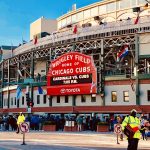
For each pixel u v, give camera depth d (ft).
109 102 174.70
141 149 73.46
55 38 210.38
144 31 170.91
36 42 222.28
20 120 115.75
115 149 73.31
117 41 178.91
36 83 208.03
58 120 152.56
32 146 77.61
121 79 171.53
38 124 152.25
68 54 188.65
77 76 184.24
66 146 79.25
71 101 188.55
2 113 239.30
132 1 224.74
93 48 185.78
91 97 181.27
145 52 170.40
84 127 152.25
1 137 108.68
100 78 177.27
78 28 201.26
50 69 196.24
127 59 186.29
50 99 197.77
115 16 231.71
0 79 264.11
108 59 194.18
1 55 273.33
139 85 166.91
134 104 167.32
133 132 47.85
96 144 86.28
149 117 162.20
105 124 141.18
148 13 215.51
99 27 192.75
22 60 225.97
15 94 228.22
